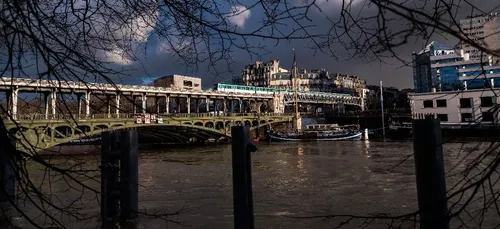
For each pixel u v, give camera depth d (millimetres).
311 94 88688
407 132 56562
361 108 101688
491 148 2281
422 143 3234
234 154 4426
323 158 28469
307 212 10281
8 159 2311
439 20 1596
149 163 28922
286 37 2152
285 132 61844
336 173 19188
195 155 37250
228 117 60656
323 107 99812
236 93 71188
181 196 12992
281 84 103938
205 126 59906
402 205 10977
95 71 2430
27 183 2416
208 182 16953
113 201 7930
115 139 7309
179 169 23719
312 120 78000
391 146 40344
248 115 66500
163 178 18766
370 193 13141
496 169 2242
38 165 2975
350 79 119125
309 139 59281
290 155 32406
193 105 78938
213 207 10844
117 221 7641
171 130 52188
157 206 11070
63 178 3244
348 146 42594
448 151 24594
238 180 4379
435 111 45938
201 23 2375
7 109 2379
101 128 37688
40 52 2178
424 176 3205
